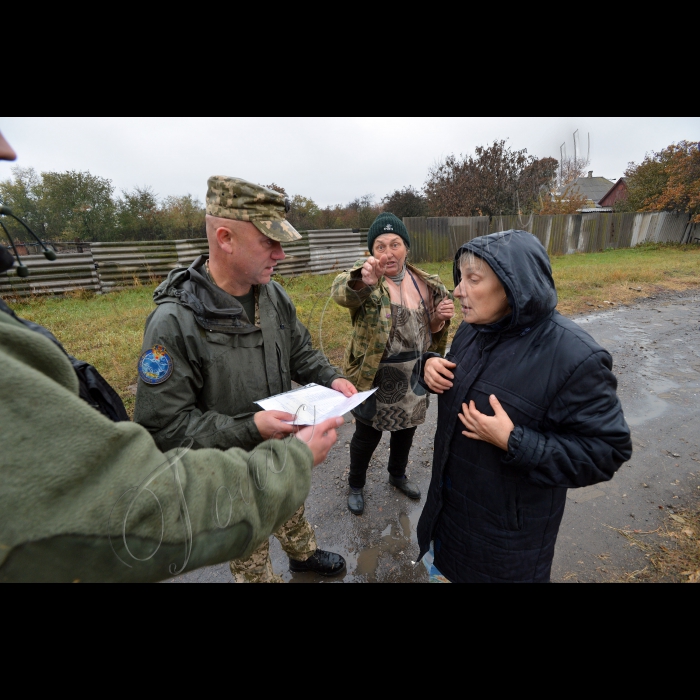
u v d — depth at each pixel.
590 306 7.08
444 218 5.72
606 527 2.29
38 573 0.46
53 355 0.54
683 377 4.27
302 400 1.25
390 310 1.98
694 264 10.95
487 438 1.19
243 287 1.34
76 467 0.46
